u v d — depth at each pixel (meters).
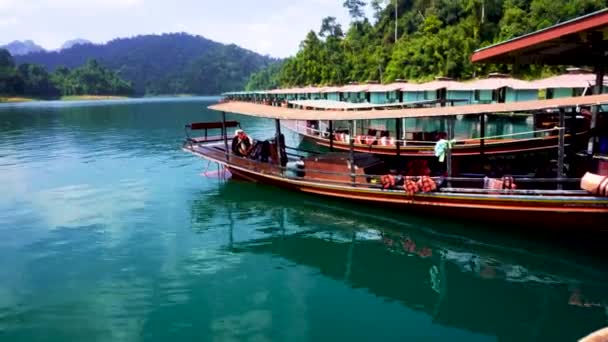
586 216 9.82
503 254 11.16
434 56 54.38
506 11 55.44
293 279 10.00
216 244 12.12
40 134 39.44
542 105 10.74
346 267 10.64
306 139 29.88
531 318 8.26
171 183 19.12
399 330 7.92
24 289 9.55
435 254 11.31
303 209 15.23
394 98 38.22
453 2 69.69
